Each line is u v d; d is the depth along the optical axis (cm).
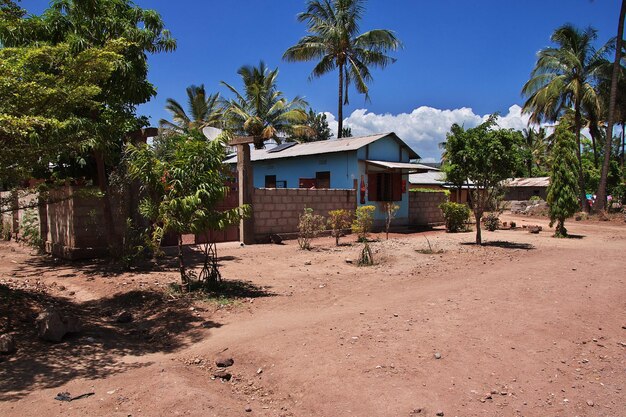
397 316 581
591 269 934
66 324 506
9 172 546
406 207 2016
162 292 704
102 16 895
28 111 534
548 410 363
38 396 353
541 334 523
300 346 472
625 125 3700
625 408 370
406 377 403
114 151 1052
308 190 1516
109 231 955
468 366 431
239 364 438
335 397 368
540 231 1894
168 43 962
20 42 819
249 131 3484
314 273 884
